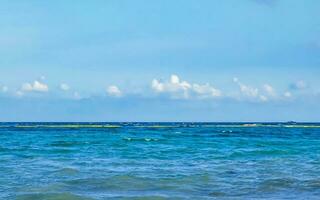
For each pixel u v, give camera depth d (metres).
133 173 29.84
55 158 40.34
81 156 42.47
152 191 23.34
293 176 28.81
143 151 48.84
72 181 26.11
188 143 64.25
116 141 66.69
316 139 78.44
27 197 21.33
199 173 30.08
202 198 21.38
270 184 25.53
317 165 35.31
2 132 104.88
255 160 39.50
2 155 43.19
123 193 22.69
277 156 43.78
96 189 23.78
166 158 41.25
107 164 35.56
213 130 131.00
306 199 21.36
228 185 25.28
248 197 21.78
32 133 98.88
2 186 24.36
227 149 52.88
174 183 25.80
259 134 100.50
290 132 117.56
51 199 20.94
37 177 27.75
